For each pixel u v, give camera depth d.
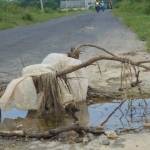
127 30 32.00
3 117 8.88
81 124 8.27
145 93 10.24
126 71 12.24
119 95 10.19
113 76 12.32
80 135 7.55
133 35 27.05
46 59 9.77
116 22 45.00
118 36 26.73
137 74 10.20
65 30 35.41
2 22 45.25
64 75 9.18
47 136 7.55
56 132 7.55
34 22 53.38
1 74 13.57
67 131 7.61
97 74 12.73
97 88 10.84
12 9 57.09
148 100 9.66
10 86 9.02
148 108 9.09
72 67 9.02
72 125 7.63
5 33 34.47
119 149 6.90
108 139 7.33
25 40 26.61
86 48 19.95
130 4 73.25
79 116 8.78
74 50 10.37
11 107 8.96
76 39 25.84
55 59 9.57
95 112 9.01
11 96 8.92
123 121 8.36
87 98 10.02
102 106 9.41
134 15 53.69
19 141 7.51
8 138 7.67
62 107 9.02
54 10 105.44
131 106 9.03
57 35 30.06
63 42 24.20
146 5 56.38
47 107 8.99
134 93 10.23
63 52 19.31
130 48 19.62
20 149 7.15
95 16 67.69
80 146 7.10
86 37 27.14
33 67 9.21
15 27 43.34
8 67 15.10
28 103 8.92
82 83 9.69
